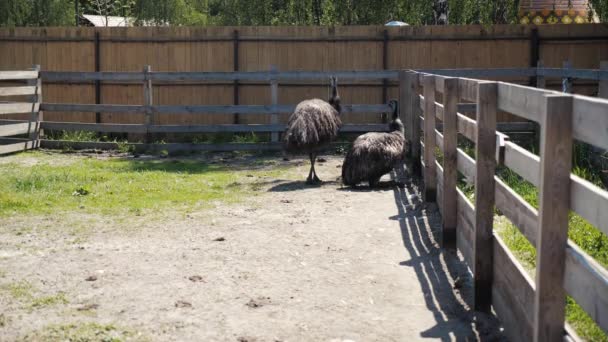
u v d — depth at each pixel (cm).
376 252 667
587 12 1812
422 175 1023
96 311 505
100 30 1544
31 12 2497
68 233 731
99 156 1341
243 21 2192
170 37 1529
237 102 1529
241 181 1062
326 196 939
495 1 1898
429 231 739
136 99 1550
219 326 479
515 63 1494
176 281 575
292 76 1369
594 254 586
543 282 332
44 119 1597
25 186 971
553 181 324
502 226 709
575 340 319
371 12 1972
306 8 2070
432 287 564
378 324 486
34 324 478
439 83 752
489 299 503
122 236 721
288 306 520
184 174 1121
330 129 1013
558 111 320
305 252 666
